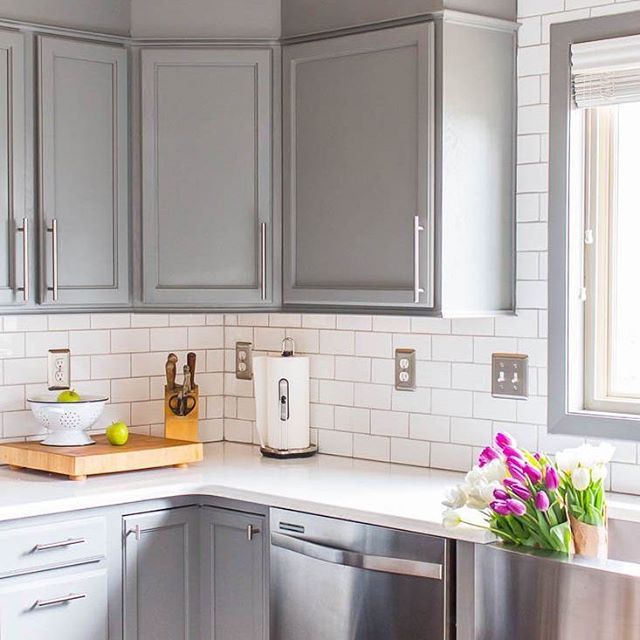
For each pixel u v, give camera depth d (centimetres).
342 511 297
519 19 329
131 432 395
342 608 298
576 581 249
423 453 356
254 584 324
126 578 322
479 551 268
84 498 309
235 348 414
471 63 317
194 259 349
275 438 377
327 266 336
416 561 282
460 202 316
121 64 347
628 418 309
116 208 347
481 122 321
